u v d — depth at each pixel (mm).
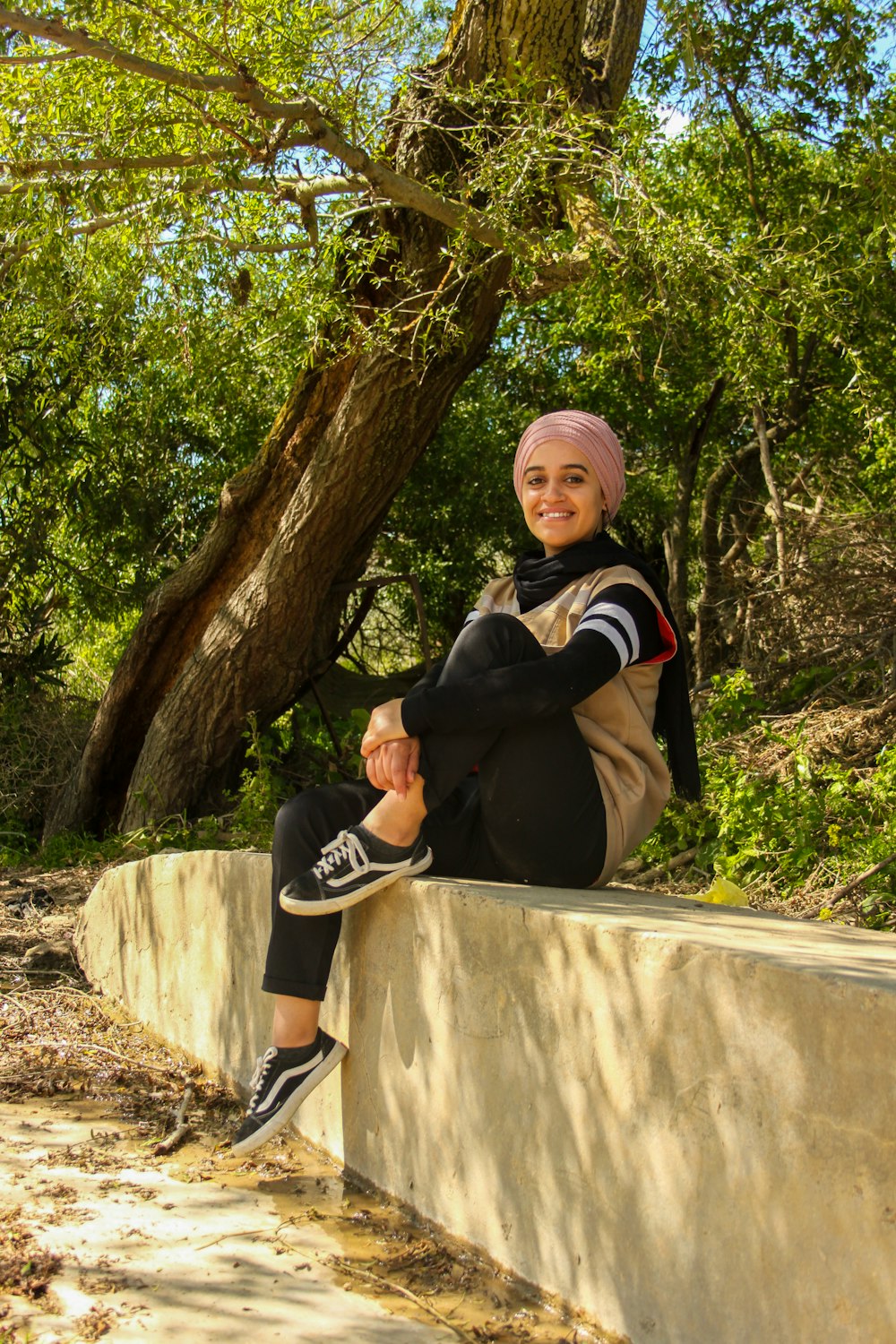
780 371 10320
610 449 2977
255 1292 2314
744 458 14297
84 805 9633
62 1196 2775
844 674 7500
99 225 6590
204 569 9164
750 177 9648
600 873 2783
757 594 8625
